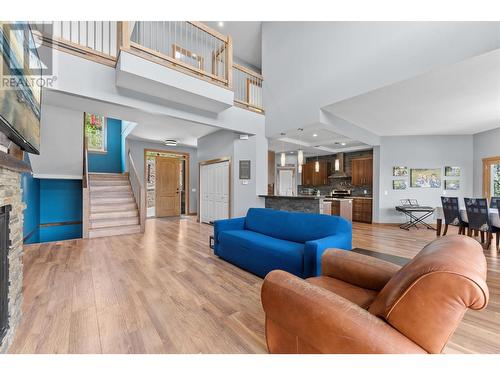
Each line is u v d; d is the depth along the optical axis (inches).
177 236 190.4
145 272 110.3
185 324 69.2
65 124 204.8
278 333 47.3
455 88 136.1
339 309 38.1
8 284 58.7
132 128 230.4
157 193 318.0
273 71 215.8
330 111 180.9
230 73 168.4
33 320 69.9
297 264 90.4
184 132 242.5
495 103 160.6
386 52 133.2
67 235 212.5
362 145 287.9
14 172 65.0
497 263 127.4
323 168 355.9
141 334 64.2
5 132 55.6
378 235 205.3
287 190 398.6
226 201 232.8
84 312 74.9
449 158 254.4
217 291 91.5
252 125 216.1
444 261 32.5
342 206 246.8
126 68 121.6
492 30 97.9
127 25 123.6
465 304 30.4
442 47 111.8
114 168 293.7
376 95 147.5
